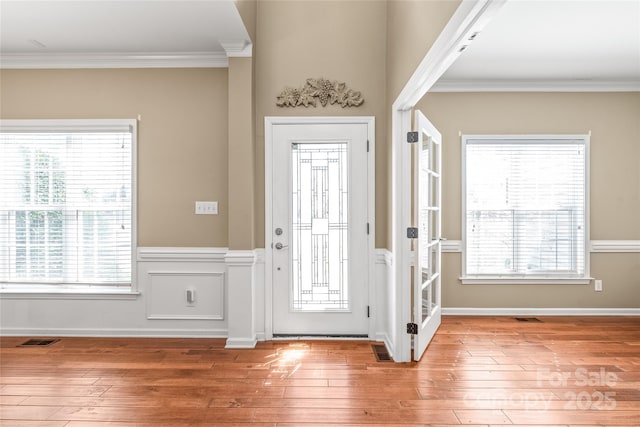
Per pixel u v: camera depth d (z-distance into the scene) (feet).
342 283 11.48
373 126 11.32
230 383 8.40
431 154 11.41
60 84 11.58
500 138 13.96
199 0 8.52
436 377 8.71
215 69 11.60
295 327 11.50
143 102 11.58
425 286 10.73
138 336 11.53
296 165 11.46
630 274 13.97
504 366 9.33
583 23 9.89
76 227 11.66
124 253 11.65
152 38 10.43
